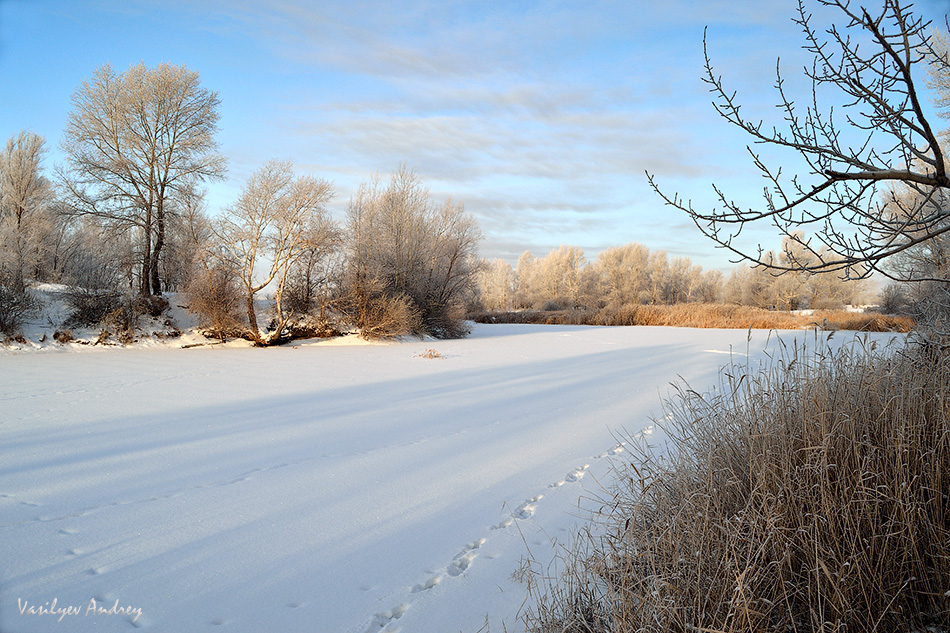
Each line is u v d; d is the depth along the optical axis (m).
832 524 2.58
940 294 3.91
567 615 2.81
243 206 21.58
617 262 76.31
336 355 18.94
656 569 2.74
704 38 2.37
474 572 3.61
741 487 3.12
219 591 3.39
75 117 22.72
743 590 2.38
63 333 19.83
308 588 3.43
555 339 26.33
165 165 24.00
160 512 4.65
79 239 31.47
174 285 31.41
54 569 3.66
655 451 6.10
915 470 2.81
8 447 6.61
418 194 29.86
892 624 2.45
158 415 8.54
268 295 24.86
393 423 8.00
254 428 7.67
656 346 21.02
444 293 30.89
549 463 5.97
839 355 3.92
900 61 1.93
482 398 10.10
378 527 4.36
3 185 28.88
